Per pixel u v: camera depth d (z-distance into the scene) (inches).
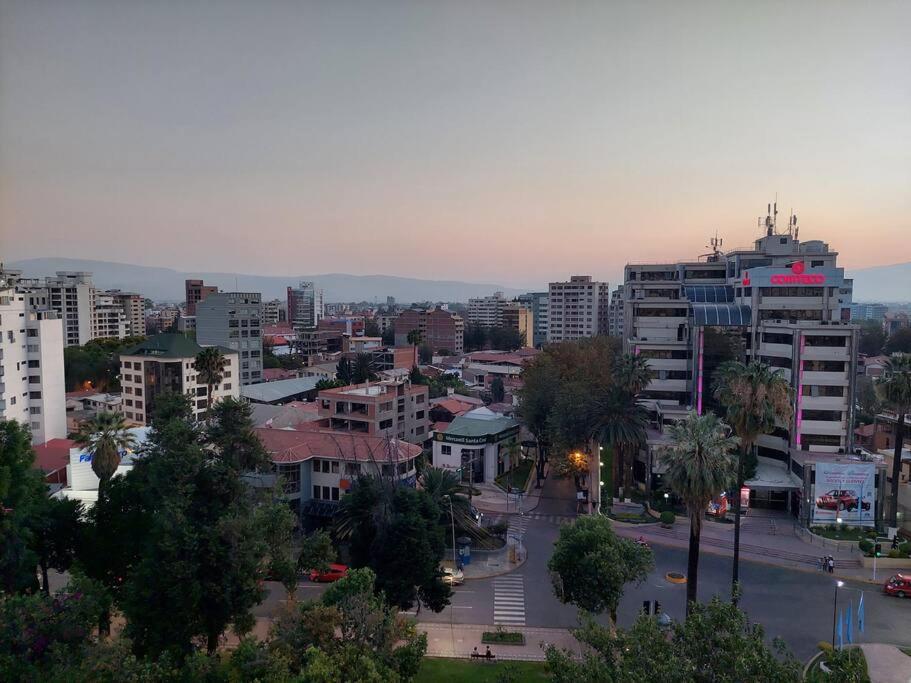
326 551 1813.5
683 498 1774.1
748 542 2598.4
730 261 3949.3
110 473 2074.3
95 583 1509.6
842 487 2672.2
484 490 3380.9
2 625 1212.5
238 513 1631.4
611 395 3019.2
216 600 1498.5
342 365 5821.9
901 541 2517.2
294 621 1232.8
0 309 3614.7
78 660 1173.1
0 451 1609.3
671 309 3836.1
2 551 1567.4
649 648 994.7
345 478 2733.8
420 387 4033.0
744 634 1018.1
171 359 4234.7
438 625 1916.8
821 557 2444.6
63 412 4099.4
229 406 1877.5
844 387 2984.7
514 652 1736.0
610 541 1749.5
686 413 3417.8
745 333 3479.3
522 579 2274.9
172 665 1309.1
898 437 2564.0
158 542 1461.6
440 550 1895.9
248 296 6058.1
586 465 3230.8
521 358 7426.2
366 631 1196.5
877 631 1876.2
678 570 2331.4
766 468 3061.0
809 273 3361.2
